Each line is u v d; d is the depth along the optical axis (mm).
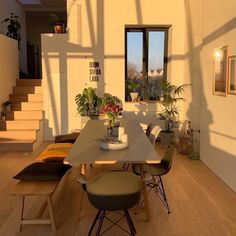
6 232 3154
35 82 8219
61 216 3516
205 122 5512
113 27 7336
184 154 6277
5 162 5758
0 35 7102
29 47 10789
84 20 7316
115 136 3730
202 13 5742
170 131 7004
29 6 10484
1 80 7199
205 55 5492
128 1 7270
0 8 8250
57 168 3426
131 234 2963
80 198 3441
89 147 3271
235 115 4148
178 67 7473
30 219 3299
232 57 4219
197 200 3949
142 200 3803
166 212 3604
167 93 7301
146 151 3094
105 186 2738
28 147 6566
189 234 3104
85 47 7387
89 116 6805
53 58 7414
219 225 3285
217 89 4840
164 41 7746
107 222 3359
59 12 11031
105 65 7453
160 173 3443
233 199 3975
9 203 3859
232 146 4266
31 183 3246
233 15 4164
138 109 7562
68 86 7492
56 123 7605
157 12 7312
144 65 7785
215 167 4996
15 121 7109
